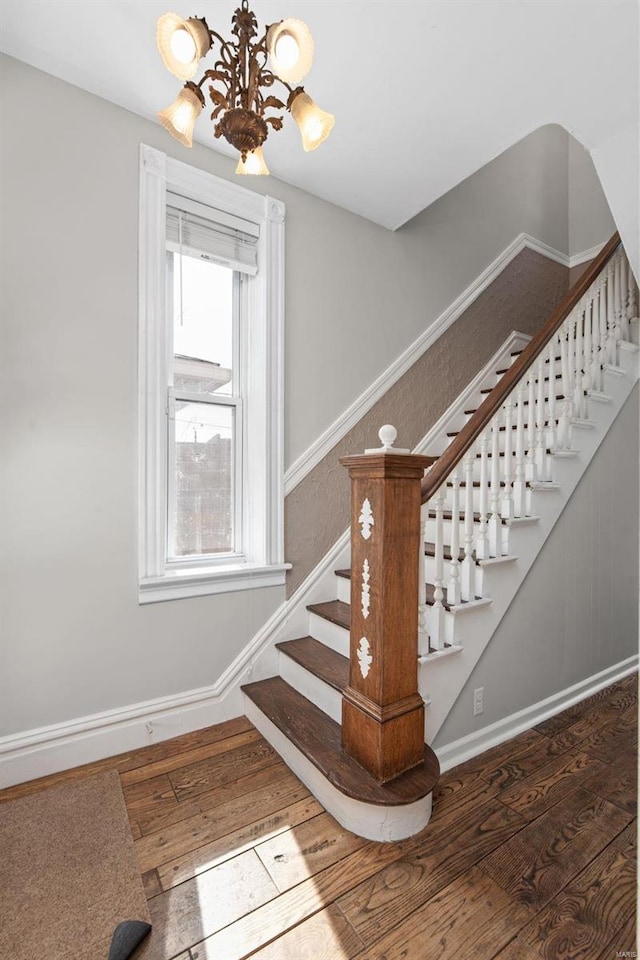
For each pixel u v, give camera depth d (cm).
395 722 143
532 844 136
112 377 182
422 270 295
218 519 224
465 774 172
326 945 107
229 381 229
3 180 161
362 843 136
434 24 142
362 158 210
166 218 199
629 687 252
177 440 212
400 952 105
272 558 223
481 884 123
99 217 179
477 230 330
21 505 164
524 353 210
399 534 145
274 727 181
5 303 161
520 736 200
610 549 254
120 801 153
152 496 190
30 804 152
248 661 214
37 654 167
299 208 236
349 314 258
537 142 381
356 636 154
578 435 232
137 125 189
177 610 197
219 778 166
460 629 179
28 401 166
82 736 174
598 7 135
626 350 261
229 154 212
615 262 259
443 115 182
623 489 261
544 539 213
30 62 165
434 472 171
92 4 143
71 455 174
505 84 165
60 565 172
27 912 113
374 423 268
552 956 104
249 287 231
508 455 203
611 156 186
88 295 177
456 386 313
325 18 142
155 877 124
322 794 152
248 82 106
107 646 181
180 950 105
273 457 225
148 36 154
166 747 186
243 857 131
